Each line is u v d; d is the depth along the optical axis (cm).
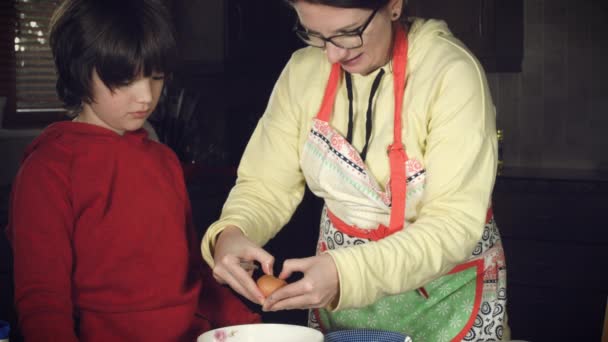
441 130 123
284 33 404
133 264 122
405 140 130
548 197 366
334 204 141
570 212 364
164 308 125
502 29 391
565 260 365
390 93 132
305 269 108
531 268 371
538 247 368
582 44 407
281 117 144
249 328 109
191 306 129
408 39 131
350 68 124
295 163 146
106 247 120
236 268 112
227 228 130
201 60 377
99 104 118
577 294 365
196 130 343
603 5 403
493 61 394
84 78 114
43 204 112
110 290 120
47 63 360
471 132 121
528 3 414
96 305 119
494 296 143
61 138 119
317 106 140
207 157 344
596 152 409
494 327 143
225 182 296
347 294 108
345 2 107
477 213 120
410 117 129
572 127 412
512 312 375
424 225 117
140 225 123
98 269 119
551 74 414
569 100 412
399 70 129
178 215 130
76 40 112
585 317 364
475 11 388
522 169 407
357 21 111
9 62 346
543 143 418
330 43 114
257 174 145
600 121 407
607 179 360
